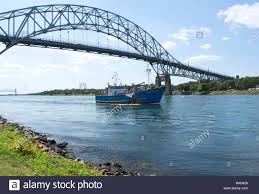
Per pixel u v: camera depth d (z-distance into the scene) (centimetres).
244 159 3194
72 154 3475
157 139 4538
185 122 6831
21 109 13338
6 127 4972
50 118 8625
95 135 5072
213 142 4206
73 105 16350
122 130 5644
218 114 8700
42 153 2789
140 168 2881
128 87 14888
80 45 14938
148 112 9938
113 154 3503
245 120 6981
